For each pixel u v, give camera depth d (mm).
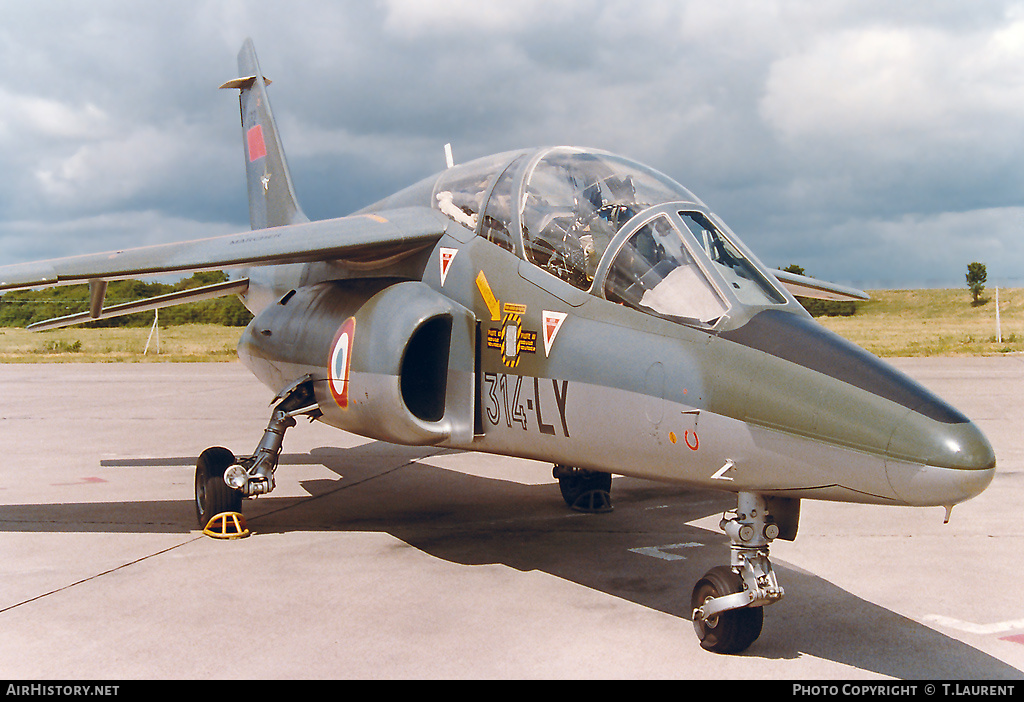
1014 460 10867
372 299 6676
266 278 9820
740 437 4273
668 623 4980
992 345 39688
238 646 4570
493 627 4891
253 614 5121
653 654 4473
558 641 4660
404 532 7379
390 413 6039
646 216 5234
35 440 13234
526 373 5645
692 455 4531
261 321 8312
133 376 27344
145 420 15828
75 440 13242
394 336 6047
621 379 4910
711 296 4762
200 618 5043
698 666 4305
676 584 5793
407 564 6309
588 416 5152
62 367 32062
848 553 6602
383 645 4586
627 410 4875
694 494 9211
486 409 6066
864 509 8289
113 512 8203
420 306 6129
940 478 3590
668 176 5754
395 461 11430
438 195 7000
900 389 3945
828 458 3951
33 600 5402
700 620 4555
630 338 4957
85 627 4879
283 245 6648
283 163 11562
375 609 5227
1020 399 17469
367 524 7703
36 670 4227
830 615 5129
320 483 9812
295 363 7422
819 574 6020
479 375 6117
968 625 4957
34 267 6934
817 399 4039
